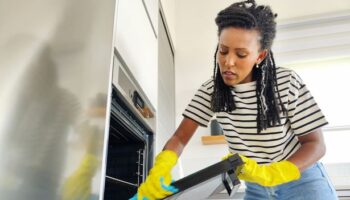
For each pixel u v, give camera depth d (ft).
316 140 3.18
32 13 2.64
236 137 3.56
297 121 3.25
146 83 4.75
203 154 8.20
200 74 9.17
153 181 2.65
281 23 8.80
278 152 3.43
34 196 2.29
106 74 2.85
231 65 3.05
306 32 8.63
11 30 2.50
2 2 2.51
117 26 3.46
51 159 2.43
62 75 2.67
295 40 8.60
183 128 3.79
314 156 3.02
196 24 9.78
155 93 5.41
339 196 6.61
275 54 8.55
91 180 2.54
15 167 2.25
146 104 4.71
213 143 8.16
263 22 3.12
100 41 2.94
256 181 2.87
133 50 4.09
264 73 3.35
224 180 2.73
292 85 3.29
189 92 9.00
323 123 3.19
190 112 3.81
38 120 2.44
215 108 3.60
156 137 5.28
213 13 9.78
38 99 2.48
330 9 8.98
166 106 7.36
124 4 3.80
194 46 9.54
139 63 4.37
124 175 4.45
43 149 2.41
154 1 5.82
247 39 2.98
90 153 2.59
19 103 2.37
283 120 3.30
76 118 2.62
